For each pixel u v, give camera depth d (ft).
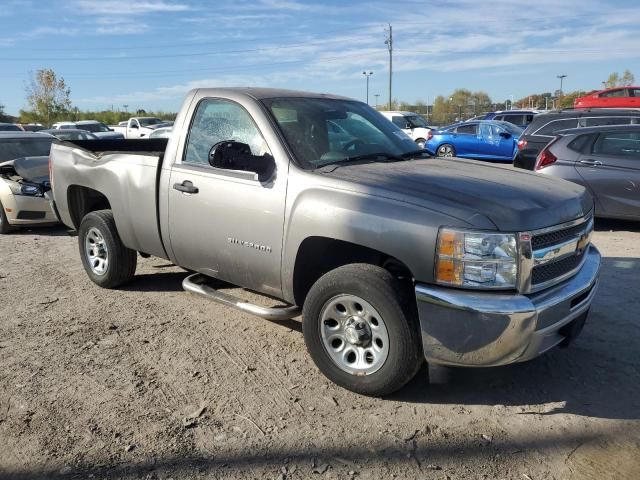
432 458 9.97
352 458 9.96
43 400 11.79
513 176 13.20
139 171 16.16
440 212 10.71
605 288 18.56
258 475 9.51
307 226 12.17
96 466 9.70
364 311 11.62
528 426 10.95
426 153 15.64
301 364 13.48
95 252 18.89
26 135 34.88
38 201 28.40
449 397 12.01
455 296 10.44
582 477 9.46
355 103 16.63
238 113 14.30
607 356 13.79
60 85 161.79
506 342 10.38
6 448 10.21
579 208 12.21
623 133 27.78
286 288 13.06
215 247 14.35
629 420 11.14
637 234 27.02
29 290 19.04
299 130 13.73
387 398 11.96
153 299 17.98
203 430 10.77
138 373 13.00
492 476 9.50
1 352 14.07
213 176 14.16
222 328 15.61
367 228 11.28
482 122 62.08
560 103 189.37
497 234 10.36
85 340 14.80
